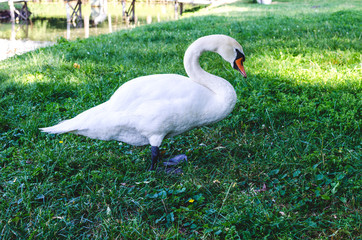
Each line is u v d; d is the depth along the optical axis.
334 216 1.32
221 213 1.35
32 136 1.95
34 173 1.55
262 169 1.62
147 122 1.50
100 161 1.73
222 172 1.64
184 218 1.36
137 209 1.40
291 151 1.72
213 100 1.56
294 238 1.25
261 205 1.37
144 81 1.56
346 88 2.33
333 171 1.57
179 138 1.95
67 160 1.69
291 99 2.22
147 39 4.23
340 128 1.84
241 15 6.44
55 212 1.40
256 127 2.04
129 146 1.88
